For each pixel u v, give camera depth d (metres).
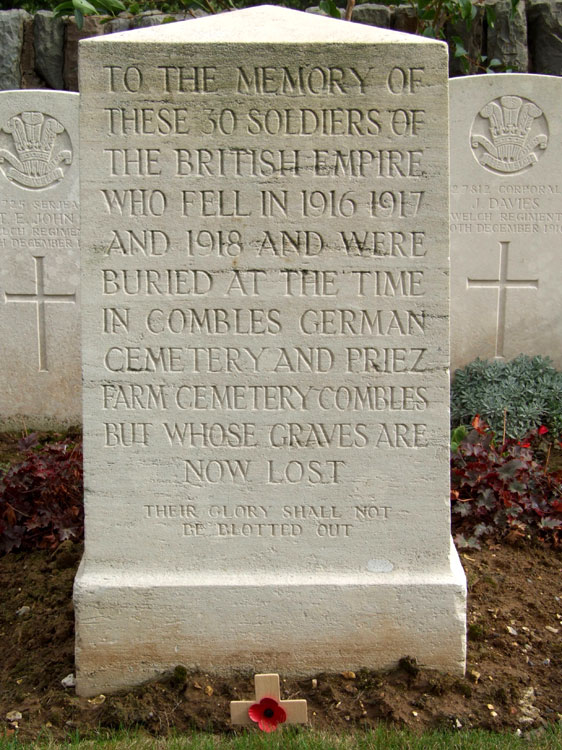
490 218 3.21
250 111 2.05
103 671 2.12
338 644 2.13
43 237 3.13
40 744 1.98
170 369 2.10
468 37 3.72
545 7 3.72
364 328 2.10
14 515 2.52
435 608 2.12
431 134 2.06
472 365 3.19
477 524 2.53
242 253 2.08
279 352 2.10
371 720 2.06
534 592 2.36
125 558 2.13
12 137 3.09
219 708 2.08
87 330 2.09
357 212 2.07
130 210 2.07
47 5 4.86
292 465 2.12
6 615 2.31
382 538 2.13
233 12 2.12
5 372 3.19
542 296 3.24
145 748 1.95
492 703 2.09
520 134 3.17
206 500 2.12
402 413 2.11
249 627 2.13
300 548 2.13
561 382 3.12
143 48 2.02
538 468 2.65
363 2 4.12
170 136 2.05
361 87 2.05
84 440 2.11
